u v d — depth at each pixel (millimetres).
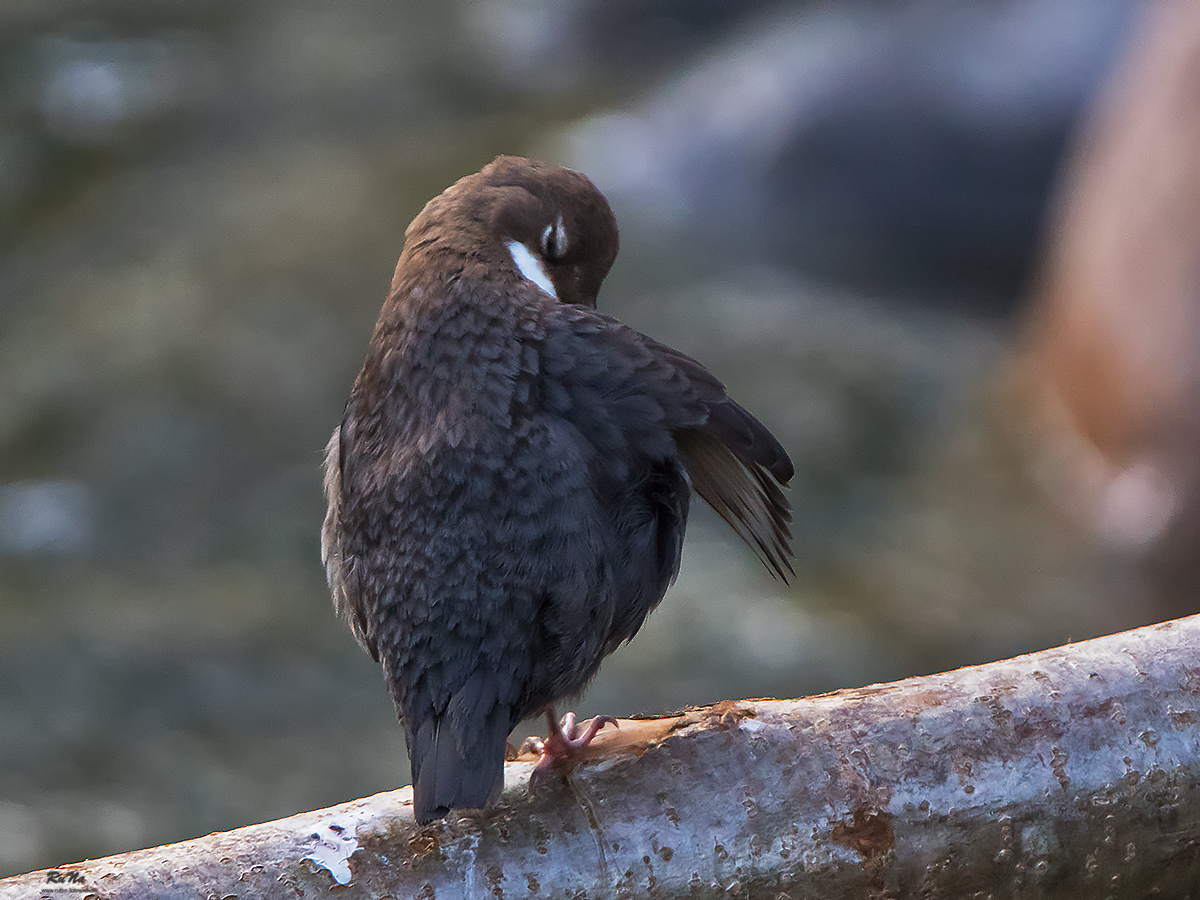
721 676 11383
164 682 11297
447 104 21766
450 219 4676
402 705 4094
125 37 23281
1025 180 17953
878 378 15445
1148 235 13047
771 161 18875
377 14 25016
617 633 4406
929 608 12234
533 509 4082
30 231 17875
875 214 18469
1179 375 12523
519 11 24688
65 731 10648
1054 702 4340
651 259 17938
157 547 12961
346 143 20219
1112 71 17812
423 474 4113
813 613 12180
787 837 4113
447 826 4027
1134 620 12219
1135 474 12898
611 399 4277
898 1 19984
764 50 20531
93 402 14633
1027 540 13070
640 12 23672
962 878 4230
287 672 11469
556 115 21609
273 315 16016
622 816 4070
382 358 4379
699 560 12844
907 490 13859
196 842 3971
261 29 24047
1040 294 15828
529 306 4379
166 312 16031
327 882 3908
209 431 14289
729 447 4359
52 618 11922
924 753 4242
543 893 3979
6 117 20359
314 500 13500
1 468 13844
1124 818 4301
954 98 18344
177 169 19344
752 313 16812
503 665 4023
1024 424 14391
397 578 4098
